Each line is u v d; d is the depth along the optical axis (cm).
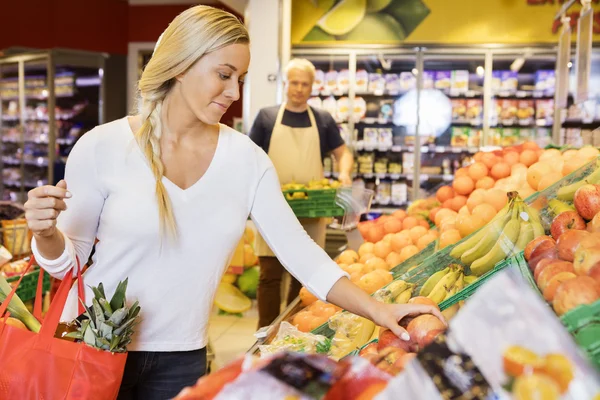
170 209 172
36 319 177
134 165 174
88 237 178
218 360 429
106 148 174
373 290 220
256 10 682
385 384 94
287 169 445
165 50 171
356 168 764
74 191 173
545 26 708
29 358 156
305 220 430
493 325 91
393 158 777
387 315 154
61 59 952
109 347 158
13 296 179
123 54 1018
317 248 183
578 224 174
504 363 87
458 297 169
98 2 994
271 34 682
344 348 179
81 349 156
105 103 998
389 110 752
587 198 174
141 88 176
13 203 397
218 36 167
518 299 92
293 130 446
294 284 436
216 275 183
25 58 955
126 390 180
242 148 185
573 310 107
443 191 318
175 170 177
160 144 177
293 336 185
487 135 738
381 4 719
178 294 177
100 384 157
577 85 492
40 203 153
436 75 745
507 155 308
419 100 741
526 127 746
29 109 987
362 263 277
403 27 721
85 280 177
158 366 179
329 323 193
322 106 751
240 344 473
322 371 91
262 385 88
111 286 175
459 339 91
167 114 178
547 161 271
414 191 754
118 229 172
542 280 130
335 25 725
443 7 716
